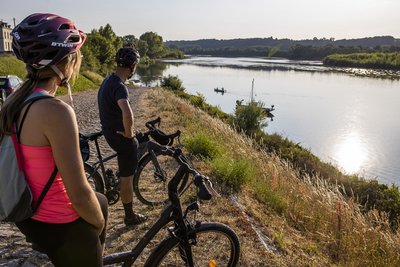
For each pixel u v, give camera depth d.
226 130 13.50
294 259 4.09
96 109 18.44
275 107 52.78
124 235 4.31
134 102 22.05
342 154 27.52
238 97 63.84
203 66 164.75
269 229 4.82
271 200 6.39
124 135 3.94
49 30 1.70
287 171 9.10
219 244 3.15
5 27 83.81
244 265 3.79
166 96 27.61
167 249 2.67
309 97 68.06
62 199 1.78
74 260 1.88
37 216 1.79
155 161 4.24
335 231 5.36
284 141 19.75
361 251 4.80
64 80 1.81
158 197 5.45
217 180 6.53
